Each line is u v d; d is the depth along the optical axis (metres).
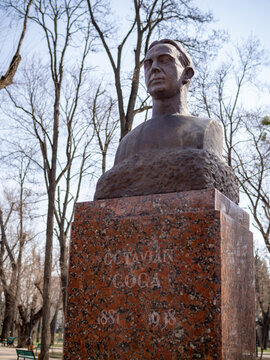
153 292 2.73
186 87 3.77
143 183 3.18
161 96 3.63
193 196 2.86
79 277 3.00
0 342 26.02
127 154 3.48
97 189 3.40
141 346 2.66
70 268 3.05
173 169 3.10
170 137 3.34
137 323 2.71
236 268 2.95
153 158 3.23
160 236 2.83
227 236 2.82
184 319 2.59
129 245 2.91
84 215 3.17
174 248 2.76
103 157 15.61
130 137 3.59
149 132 3.46
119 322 2.77
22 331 22.53
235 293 2.87
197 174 3.03
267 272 20.28
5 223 25.00
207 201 2.80
